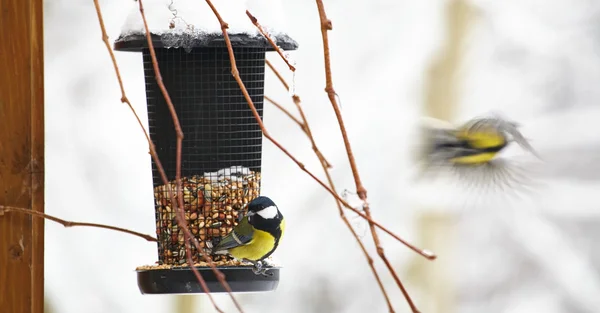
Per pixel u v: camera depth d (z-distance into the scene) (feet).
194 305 48.01
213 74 24.89
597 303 53.47
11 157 20.10
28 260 20.04
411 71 53.98
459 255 55.26
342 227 52.19
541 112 54.95
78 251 47.21
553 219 55.93
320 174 51.26
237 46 22.79
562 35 54.85
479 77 55.31
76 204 47.39
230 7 23.16
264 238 23.56
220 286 23.44
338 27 53.62
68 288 46.91
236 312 48.78
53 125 47.67
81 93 48.19
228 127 25.04
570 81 55.52
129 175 47.75
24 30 20.13
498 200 52.90
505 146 27.84
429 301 53.52
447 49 54.39
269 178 51.08
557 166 53.21
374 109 52.85
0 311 19.89
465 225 55.26
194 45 22.63
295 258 52.19
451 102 54.19
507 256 56.80
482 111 54.49
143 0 23.36
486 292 56.59
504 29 54.60
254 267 23.71
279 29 23.30
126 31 23.18
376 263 53.01
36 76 20.27
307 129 16.14
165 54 24.76
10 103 20.13
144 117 48.01
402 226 53.06
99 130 47.70
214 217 25.00
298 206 51.19
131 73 48.37
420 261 53.42
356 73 53.57
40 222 20.29
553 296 56.08
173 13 22.54
